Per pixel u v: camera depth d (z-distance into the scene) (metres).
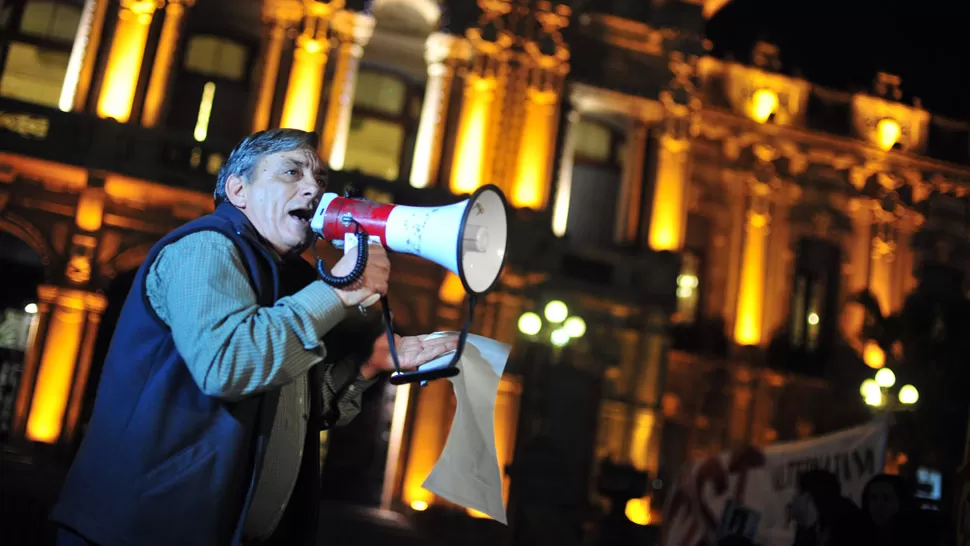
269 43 17.28
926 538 5.36
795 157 20.38
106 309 15.76
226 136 16.94
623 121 18.83
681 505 7.31
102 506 2.01
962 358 17.22
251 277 2.16
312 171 2.45
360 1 17.59
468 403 2.54
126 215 15.87
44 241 15.51
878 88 21.31
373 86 18.11
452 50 17.75
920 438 17.06
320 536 13.59
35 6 16.59
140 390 2.09
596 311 17.55
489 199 2.37
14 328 15.77
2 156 15.24
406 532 14.74
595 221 18.48
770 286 19.95
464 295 16.72
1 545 10.59
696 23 19.17
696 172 19.89
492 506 2.48
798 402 19.62
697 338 19.44
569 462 16.66
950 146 21.34
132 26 16.45
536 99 17.95
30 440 14.79
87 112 15.81
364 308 2.23
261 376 1.95
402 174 17.86
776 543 6.98
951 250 20.97
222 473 2.05
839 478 7.06
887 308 20.50
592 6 18.52
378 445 16.72
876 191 20.84
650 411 17.44
